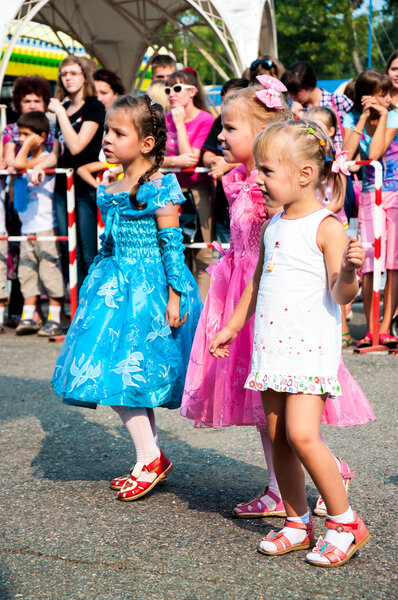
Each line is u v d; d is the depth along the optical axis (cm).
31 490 318
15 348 616
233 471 341
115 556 253
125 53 1576
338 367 256
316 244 244
